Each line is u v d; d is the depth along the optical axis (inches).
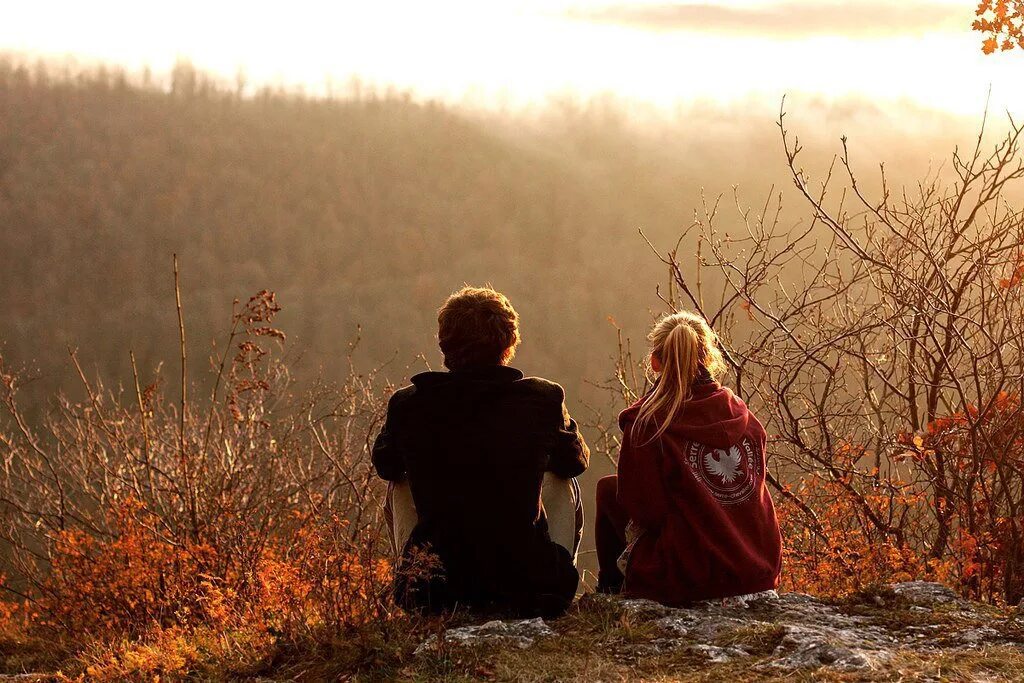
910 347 195.6
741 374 211.8
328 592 139.0
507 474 126.8
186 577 189.9
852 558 177.9
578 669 110.8
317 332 3437.5
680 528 132.3
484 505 127.2
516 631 122.3
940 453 176.4
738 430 135.6
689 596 130.9
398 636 123.6
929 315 183.6
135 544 193.5
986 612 132.4
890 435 201.3
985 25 191.8
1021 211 179.8
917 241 194.5
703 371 139.8
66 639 185.2
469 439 127.5
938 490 178.2
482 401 128.6
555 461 133.3
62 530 210.4
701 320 143.0
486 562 127.7
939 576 164.2
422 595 130.4
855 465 200.1
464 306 132.3
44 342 2910.9
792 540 194.7
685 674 108.3
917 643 119.3
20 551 228.8
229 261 4062.5
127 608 187.5
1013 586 158.4
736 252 209.9
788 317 212.2
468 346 131.5
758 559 131.6
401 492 137.4
